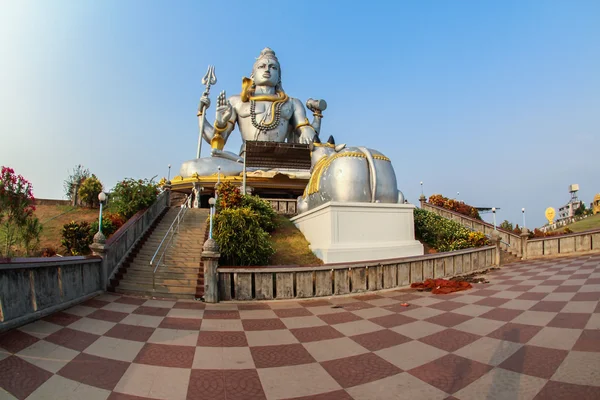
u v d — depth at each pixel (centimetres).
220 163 2669
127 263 1189
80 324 654
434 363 475
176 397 391
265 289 912
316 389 408
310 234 1586
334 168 1520
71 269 826
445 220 1931
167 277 1099
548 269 1298
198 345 558
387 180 1532
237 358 504
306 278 937
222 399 387
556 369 435
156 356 508
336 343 567
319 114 3055
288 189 2706
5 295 597
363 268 1005
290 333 623
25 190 1006
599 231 1644
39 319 666
